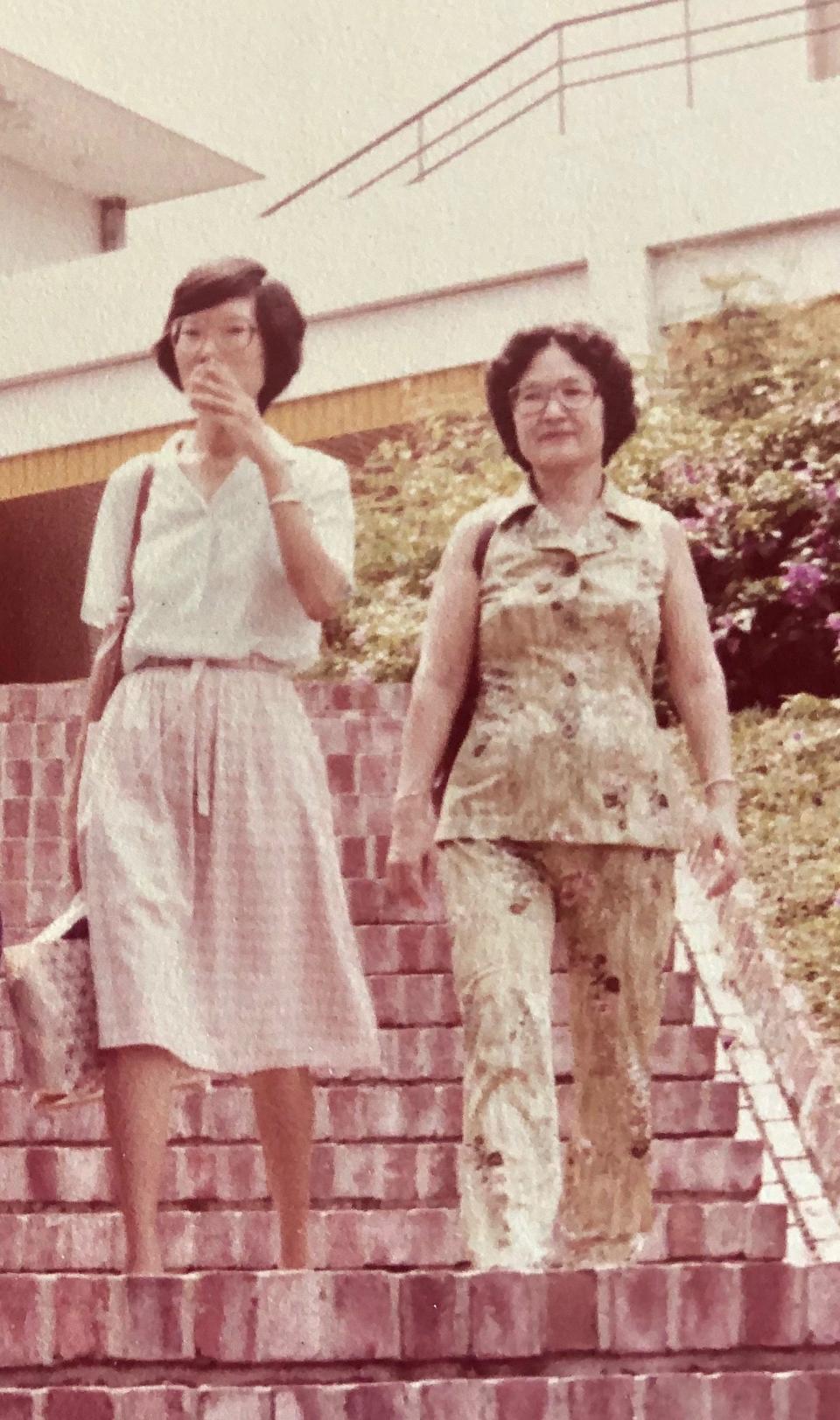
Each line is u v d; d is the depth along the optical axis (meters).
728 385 11.63
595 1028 4.40
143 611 4.55
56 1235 5.36
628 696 4.39
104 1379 3.59
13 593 16.45
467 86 16.02
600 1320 3.55
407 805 4.39
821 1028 6.50
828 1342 3.55
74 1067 4.31
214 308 4.60
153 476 4.64
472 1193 4.13
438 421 12.39
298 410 14.76
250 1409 3.43
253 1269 5.40
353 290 14.52
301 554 4.48
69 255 19.69
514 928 4.28
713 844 4.43
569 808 4.31
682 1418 3.39
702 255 13.45
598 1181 4.43
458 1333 3.55
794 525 10.94
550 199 13.84
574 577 4.38
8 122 18.59
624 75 15.16
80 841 4.44
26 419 16.17
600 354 4.46
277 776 4.53
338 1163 5.78
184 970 4.36
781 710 9.91
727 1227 5.15
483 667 4.41
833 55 15.17
